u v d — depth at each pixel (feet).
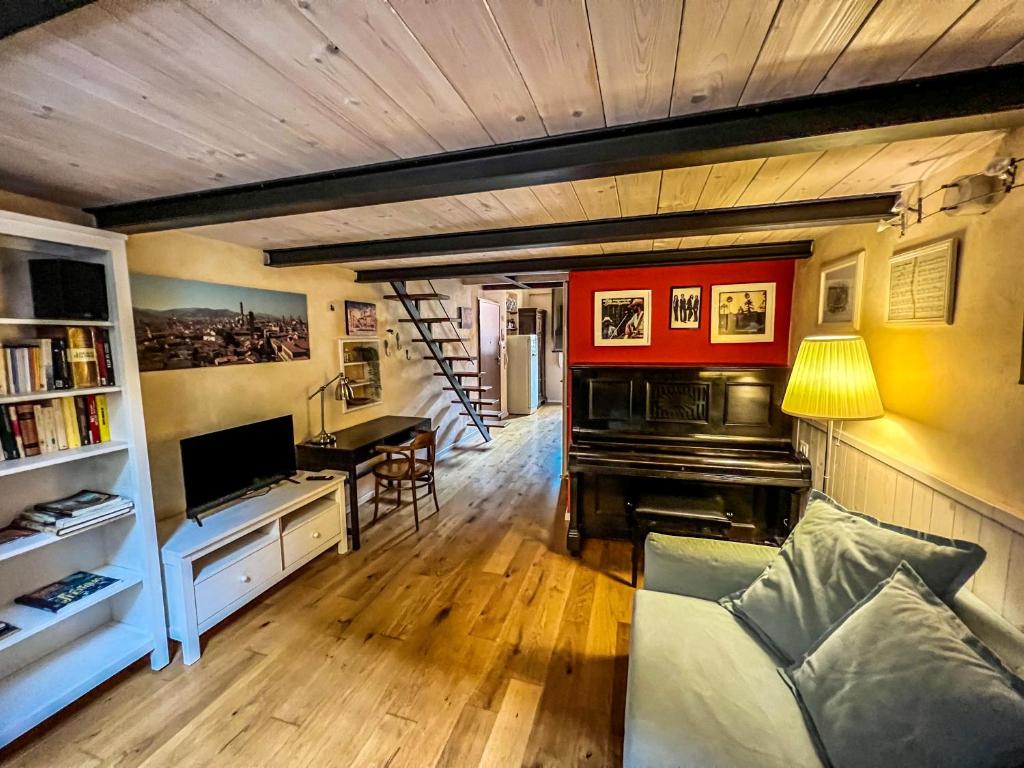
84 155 5.00
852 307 7.96
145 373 8.08
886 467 6.66
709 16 2.91
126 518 6.98
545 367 32.60
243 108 4.00
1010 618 4.40
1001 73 3.63
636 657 4.97
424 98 3.88
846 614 4.63
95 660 6.57
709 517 8.87
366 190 5.47
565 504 13.82
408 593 9.06
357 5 2.74
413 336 17.30
